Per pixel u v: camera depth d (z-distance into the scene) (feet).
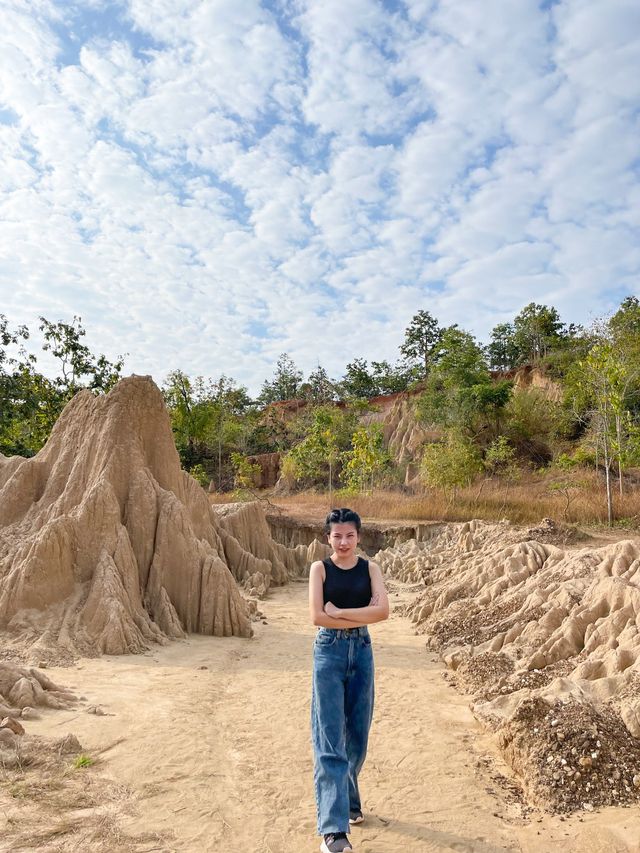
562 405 102.42
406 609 33.01
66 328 92.32
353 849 10.24
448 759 14.29
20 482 33.19
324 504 71.72
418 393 132.98
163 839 10.32
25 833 10.17
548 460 100.58
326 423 123.75
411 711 17.81
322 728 10.54
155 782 12.47
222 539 42.63
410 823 11.21
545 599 23.52
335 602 10.86
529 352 187.52
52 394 90.17
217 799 11.91
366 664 10.96
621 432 59.52
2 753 13.24
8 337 86.84
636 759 12.62
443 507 61.21
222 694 18.92
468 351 121.08
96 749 14.02
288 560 48.03
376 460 84.89
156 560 28.89
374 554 55.67
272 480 135.33
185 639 26.55
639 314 99.96
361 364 223.51
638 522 50.31
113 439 31.63
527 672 18.89
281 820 11.21
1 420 84.99
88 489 29.94
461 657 22.24
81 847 9.87
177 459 34.96
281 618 32.14
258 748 14.64
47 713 16.15
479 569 31.83
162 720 16.10
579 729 13.20
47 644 22.65
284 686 19.85
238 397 166.71
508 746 14.14
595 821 11.06
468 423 107.34
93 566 27.09
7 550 28.91
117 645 23.36
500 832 10.93
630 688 14.82
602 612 20.02
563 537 39.58
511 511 57.57
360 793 12.44
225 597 28.04
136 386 33.53
